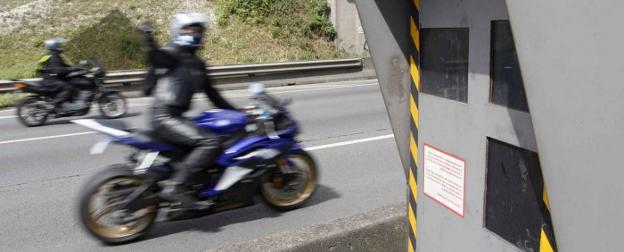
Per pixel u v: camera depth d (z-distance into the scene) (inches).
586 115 47.0
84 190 171.8
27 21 706.8
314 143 318.0
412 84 88.7
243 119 187.8
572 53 47.4
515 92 65.7
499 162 70.1
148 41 188.1
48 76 384.2
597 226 47.9
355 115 415.8
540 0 49.6
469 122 74.6
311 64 656.4
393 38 88.4
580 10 46.3
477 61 71.5
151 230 189.9
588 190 48.2
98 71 408.2
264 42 765.3
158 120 173.6
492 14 68.0
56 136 349.7
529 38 51.3
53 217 203.2
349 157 285.3
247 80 611.2
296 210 207.3
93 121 179.6
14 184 244.4
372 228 112.1
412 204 93.0
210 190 180.9
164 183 176.6
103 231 175.5
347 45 818.2
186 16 174.6
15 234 187.5
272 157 190.4
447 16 77.3
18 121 408.2
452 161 79.5
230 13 787.4
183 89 173.6
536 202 64.7
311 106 464.1
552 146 50.9
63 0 759.1
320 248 106.1
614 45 43.9
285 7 810.2
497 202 71.1
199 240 182.1
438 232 85.0
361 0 85.8
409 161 92.2
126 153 300.8
